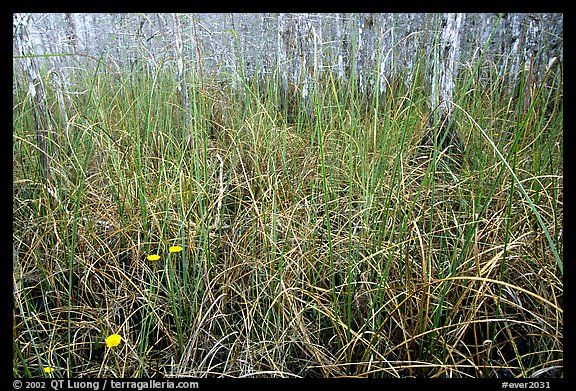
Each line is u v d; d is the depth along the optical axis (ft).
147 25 11.36
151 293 5.24
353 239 6.02
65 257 6.09
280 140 8.54
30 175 7.34
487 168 7.24
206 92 9.90
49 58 10.34
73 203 6.97
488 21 13.82
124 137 8.30
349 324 4.84
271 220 6.56
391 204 6.55
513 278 5.68
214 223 6.75
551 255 5.55
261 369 4.99
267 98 9.62
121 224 6.80
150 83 9.37
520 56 10.98
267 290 5.71
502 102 10.00
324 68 10.09
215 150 8.99
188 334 5.41
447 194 7.16
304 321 5.47
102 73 10.41
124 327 5.37
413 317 5.12
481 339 5.21
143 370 4.97
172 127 9.60
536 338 5.11
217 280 5.90
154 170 7.85
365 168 7.02
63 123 7.98
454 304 5.19
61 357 5.09
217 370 5.10
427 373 4.82
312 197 6.54
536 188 6.16
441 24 9.26
